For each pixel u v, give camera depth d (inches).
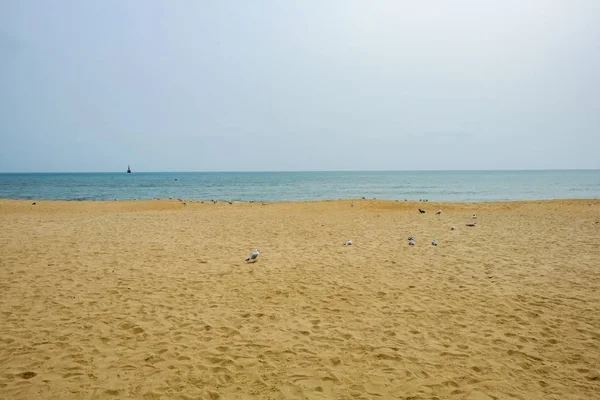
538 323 203.8
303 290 257.4
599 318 209.9
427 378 149.4
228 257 355.3
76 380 144.9
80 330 190.2
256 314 214.8
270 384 144.1
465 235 486.6
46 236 460.1
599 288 262.4
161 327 195.3
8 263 321.4
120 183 2795.3
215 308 223.5
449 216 695.1
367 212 760.3
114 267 313.4
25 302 228.5
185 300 236.2
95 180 3555.6
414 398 135.9
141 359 161.8
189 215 716.0
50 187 2151.8
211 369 154.5
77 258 343.9
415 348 175.0
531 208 802.8
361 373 152.7
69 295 242.2
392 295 248.2
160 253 370.0
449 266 323.3
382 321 206.1
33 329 190.7
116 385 141.9
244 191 1833.2
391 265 326.3
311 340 182.5
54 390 137.9
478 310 222.4
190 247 402.3
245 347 174.2
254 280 280.1
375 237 470.6
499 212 752.3
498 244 423.5
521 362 163.0
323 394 137.9
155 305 226.7
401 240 449.7
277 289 259.1
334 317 211.5
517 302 235.5
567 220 628.4
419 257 357.4
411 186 2204.7
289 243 429.7
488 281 279.4
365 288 262.4
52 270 301.3
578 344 179.8
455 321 206.4
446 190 1791.3
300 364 159.5
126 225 570.9
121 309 219.6
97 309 219.1
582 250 388.5
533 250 389.7
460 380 148.3
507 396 138.1
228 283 272.2
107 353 166.7
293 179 3858.3
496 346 177.3
